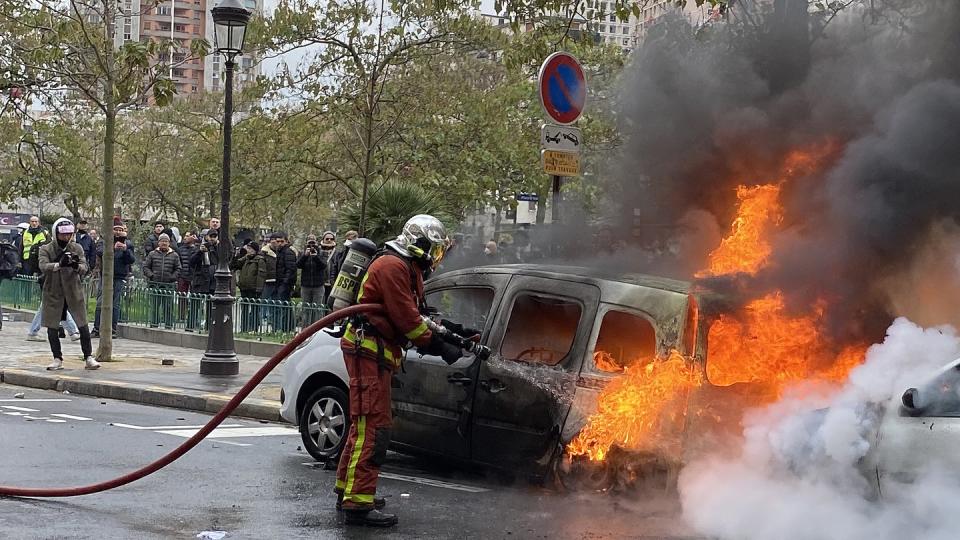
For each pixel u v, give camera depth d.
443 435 7.68
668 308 6.84
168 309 19.14
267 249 18.34
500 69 22.83
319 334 8.47
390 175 20.97
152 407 11.89
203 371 13.75
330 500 7.04
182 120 42.66
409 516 6.63
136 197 44.81
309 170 22.34
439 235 6.49
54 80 16.22
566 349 7.34
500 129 21.47
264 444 9.34
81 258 14.06
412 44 20.55
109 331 15.24
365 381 6.38
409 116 21.11
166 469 7.96
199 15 84.12
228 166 14.05
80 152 26.36
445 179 20.44
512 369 7.36
